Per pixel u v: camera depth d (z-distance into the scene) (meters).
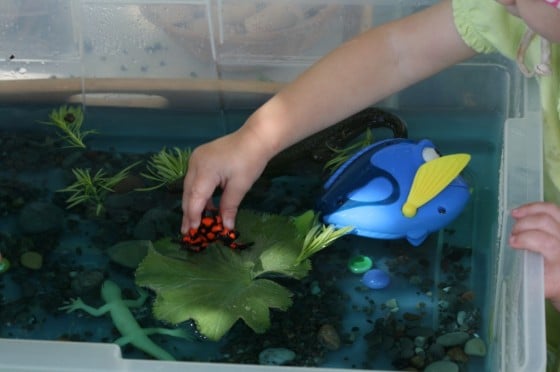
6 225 1.33
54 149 1.46
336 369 0.95
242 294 1.19
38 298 1.23
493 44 1.28
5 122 1.51
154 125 1.51
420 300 1.23
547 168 1.33
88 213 1.35
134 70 1.58
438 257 1.29
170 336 1.17
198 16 1.57
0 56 1.59
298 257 1.24
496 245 1.26
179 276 1.21
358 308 1.22
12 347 0.98
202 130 1.50
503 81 1.52
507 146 1.19
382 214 1.27
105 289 1.24
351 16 1.57
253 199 1.35
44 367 0.97
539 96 1.27
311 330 1.19
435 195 1.27
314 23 1.56
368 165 1.30
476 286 1.25
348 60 1.32
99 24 1.57
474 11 1.26
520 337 0.97
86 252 1.29
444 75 1.52
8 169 1.42
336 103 1.33
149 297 1.23
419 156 1.30
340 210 1.28
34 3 1.55
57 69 1.58
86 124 1.51
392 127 1.44
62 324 1.19
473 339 1.18
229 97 1.56
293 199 1.35
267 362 1.14
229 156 1.27
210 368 0.96
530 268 1.02
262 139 1.29
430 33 1.30
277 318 1.20
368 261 1.27
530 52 1.27
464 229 1.34
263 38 1.57
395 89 1.35
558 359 1.25
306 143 1.40
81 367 0.97
